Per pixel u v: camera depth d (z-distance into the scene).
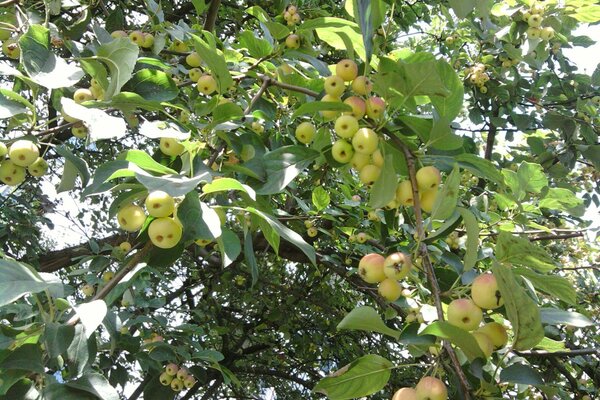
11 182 1.52
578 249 4.70
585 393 3.48
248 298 6.31
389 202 1.55
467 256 1.24
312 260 1.30
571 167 4.12
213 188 1.26
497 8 3.62
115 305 3.36
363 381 1.22
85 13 2.61
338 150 1.54
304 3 3.99
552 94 4.69
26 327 1.15
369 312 1.16
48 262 4.68
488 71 4.69
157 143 5.48
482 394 1.11
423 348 1.28
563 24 3.62
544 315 1.27
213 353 2.96
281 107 2.50
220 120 1.62
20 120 1.58
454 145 1.51
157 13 2.67
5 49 2.01
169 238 1.23
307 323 6.74
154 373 2.91
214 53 1.55
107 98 1.48
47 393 1.08
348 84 1.64
